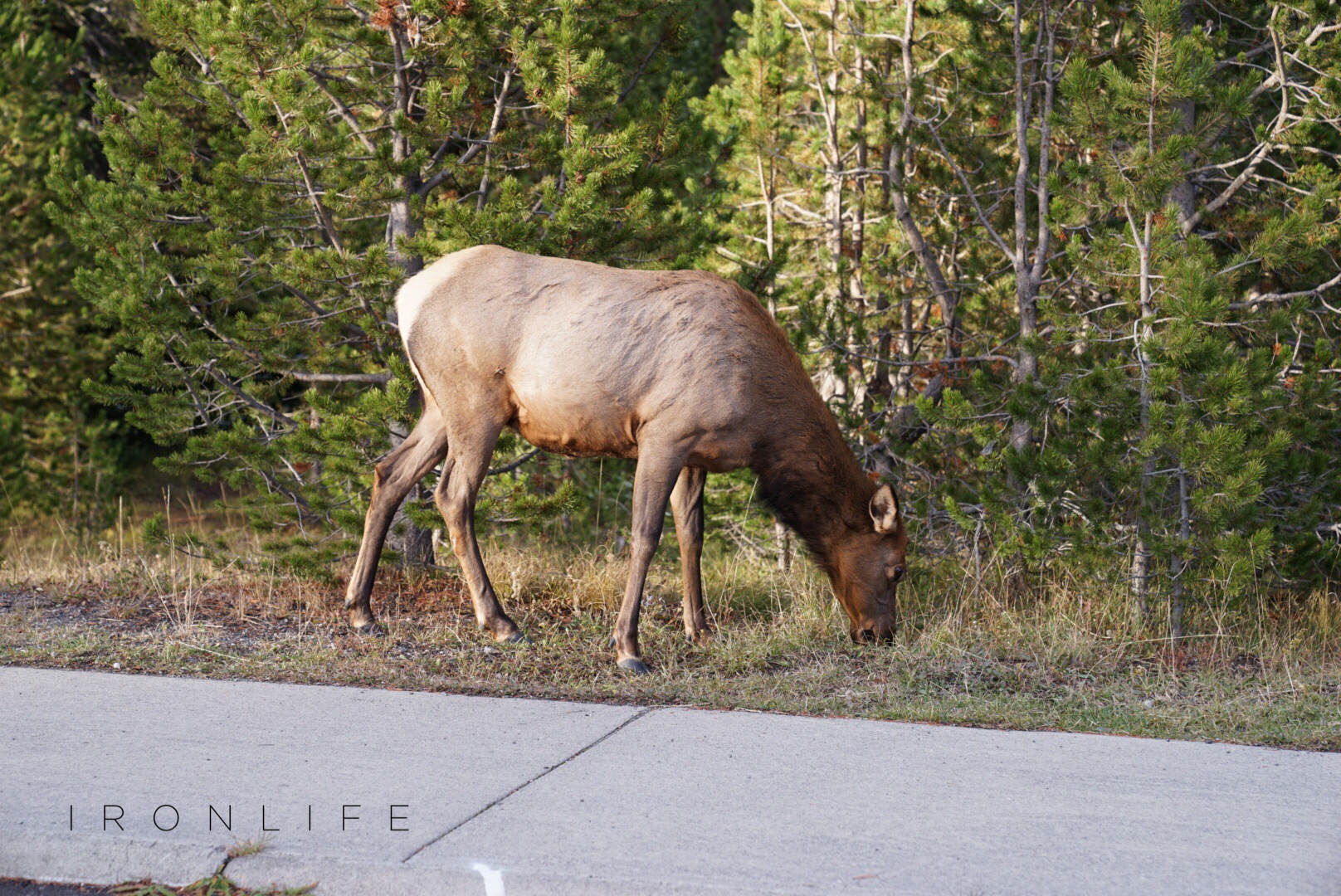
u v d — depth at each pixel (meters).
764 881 4.75
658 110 10.97
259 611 10.14
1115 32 11.95
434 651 9.01
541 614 10.42
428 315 9.15
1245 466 9.04
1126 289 10.79
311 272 10.41
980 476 12.02
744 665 8.86
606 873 4.79
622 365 8.75
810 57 14.80
